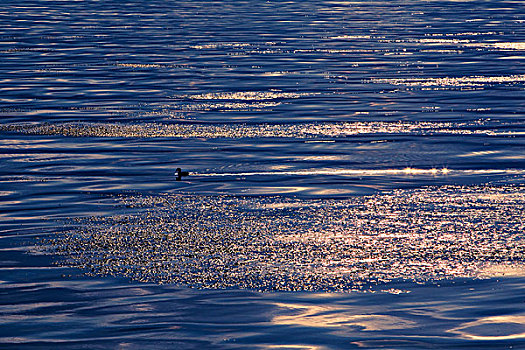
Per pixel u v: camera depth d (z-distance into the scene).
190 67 42.31
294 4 86.44
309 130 27.48
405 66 42.31
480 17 71.81
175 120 29.31
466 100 32.75
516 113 30.06
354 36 56.31
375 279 13.63
